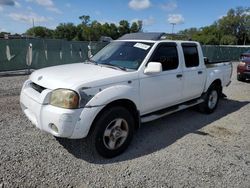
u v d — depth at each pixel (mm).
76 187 2986
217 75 6141
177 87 4852
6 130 4379
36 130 4449
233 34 91312
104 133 3564
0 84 8250
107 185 3068
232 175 3477
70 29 79625
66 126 3209
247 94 8930
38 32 81625
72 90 3244
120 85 3699
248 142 4609
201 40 79250
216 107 6531
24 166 3307
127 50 4570
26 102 3695
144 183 3154
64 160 3539
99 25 77500
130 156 3811
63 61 12758
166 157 3840
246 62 11039
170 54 4730
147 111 4340
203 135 4816
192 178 3334
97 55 5035
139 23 74375
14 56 11047
